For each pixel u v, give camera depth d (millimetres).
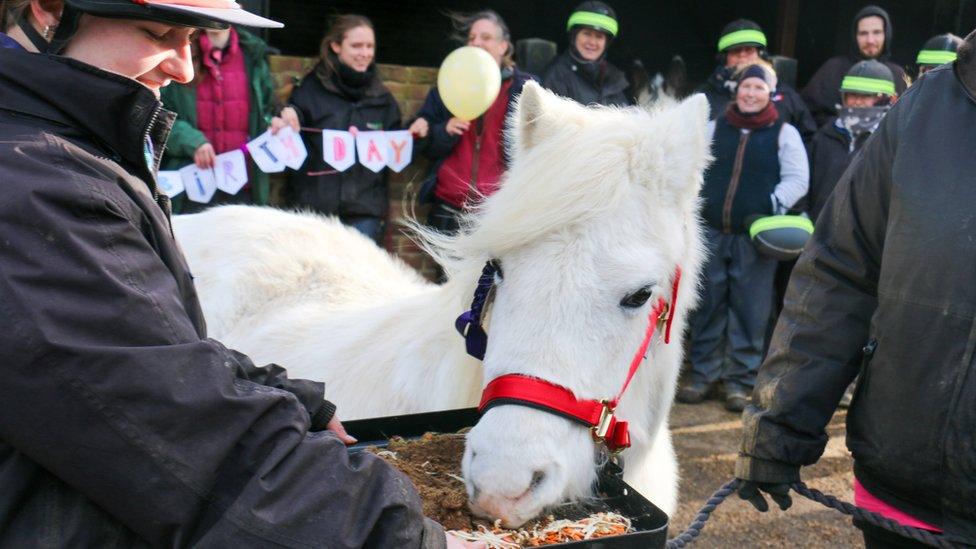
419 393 2041
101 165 1065
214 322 2723
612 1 10648
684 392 5137
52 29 1144
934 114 1545
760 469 1763
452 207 4688
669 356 1975
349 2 12688
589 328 1589
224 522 1018
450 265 1987
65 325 959
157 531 1009
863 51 5500
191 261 2885
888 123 1631
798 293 1761
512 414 1527
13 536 1024
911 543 1651
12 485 1012
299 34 12586
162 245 1148
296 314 2619
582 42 4715
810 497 1724
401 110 5289
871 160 1645
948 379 1485
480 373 1930
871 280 1669
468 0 12812
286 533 1030
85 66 1086
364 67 4617
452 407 1956
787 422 1725
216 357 1051
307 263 2840
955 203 1473
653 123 1798
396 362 2135
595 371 1592
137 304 1004
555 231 1620
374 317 2363
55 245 970
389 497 1099
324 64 4645
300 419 1097
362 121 4699
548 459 1507
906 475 1584
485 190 2895
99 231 1010
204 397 1013
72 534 1034
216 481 1029
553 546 1237
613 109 1982
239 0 5188
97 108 1099
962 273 1459
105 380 965
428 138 4840
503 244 1630
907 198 1523
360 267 2918
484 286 1747
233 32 4363
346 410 2188
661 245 1701
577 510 1562
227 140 4422
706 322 5074
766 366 1802
